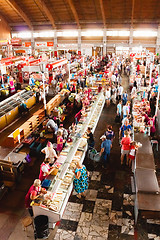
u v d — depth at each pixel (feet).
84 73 62.95
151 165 21.54
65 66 66.08
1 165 22.35
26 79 59.93
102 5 109.70
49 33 137.28
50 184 19.07
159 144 30.76
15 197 21.34
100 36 132.36
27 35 140.46
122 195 21.86
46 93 45.65
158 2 104.99
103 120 40.40
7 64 47.19
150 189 18.48
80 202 20.98
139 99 43.45
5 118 32.27
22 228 17.85
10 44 72.95
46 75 54.03
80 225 18.42
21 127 29.45
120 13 117.60
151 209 17.13
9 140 26.17
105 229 18.01
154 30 122.72
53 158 22.47
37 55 81.92
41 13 125.39
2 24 130.62
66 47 71.31
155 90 45.24
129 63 94.94
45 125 33.63
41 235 16.66
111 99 52.26
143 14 116.26
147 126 30.73
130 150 25.22
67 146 24.58
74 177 20.89
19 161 23.56
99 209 20.12
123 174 25.09
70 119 40.55
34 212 17.48
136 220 18.19
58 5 115.75
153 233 17.47
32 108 38.83
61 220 18.89
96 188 22.91
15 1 113.70
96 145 31.22
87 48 71.56
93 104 39.47
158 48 125.59
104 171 25.68
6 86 48.47
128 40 129.70
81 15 124.16
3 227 17.93
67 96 45.06
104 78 59.06
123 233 17.61
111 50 133.80
